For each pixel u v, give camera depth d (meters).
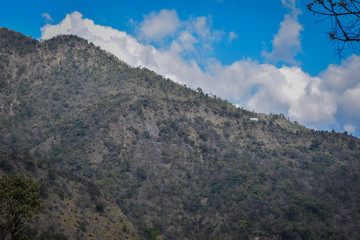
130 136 164.25
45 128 176.38
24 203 34.19
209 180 143.25
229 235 101.38
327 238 94.00
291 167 166.50
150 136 170.62
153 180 141.62
